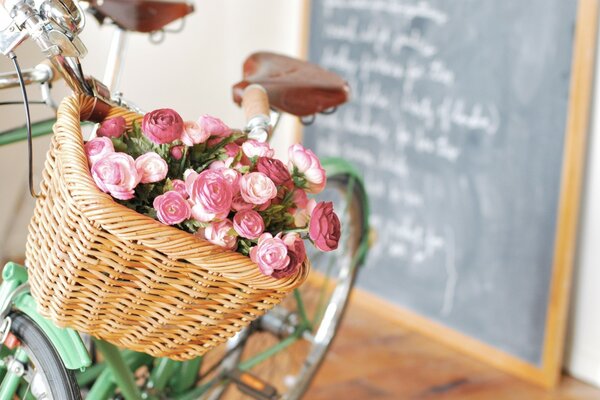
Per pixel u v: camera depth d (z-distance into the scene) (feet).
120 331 3.56
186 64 9.94
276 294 3.50
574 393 7.92
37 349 3.97
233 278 3.28
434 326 8.94
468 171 8.52
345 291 6.96
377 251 9.55
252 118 4.36
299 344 7.27
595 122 7.77
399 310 9.28
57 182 3.29
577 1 7.44
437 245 8.90
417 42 8.87
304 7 10.16
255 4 10.26
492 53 8.16
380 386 7.84
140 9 5.47
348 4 9.61
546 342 7.97
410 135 9.07
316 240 3.38
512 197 8.15
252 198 3.34
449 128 8.66
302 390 6.76
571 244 7.73
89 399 4.69
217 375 5.81
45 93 4.40
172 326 3.51
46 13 3.43
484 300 8.49
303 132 10.45
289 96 5.17
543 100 7.79
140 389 5.19
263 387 5.85
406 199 9.18
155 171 3.32
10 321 4.05
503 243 8.28
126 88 9.55
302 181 3.65
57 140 3.38
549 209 7.85
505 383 8.07
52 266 3.33
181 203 3.21
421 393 7.77
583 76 7.45
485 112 8.29
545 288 7.95
